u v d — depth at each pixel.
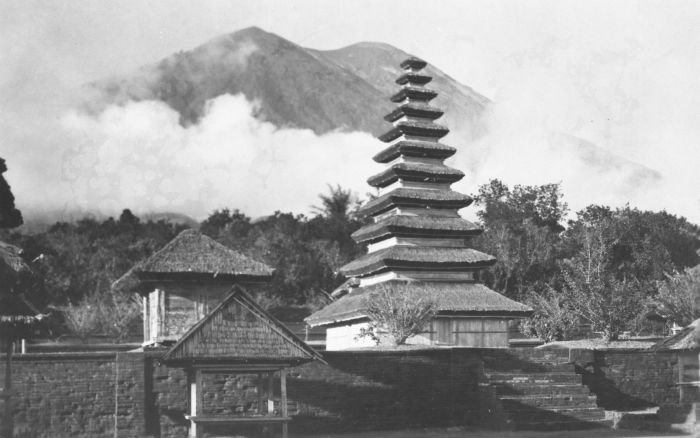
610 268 75.25
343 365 34.81
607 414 36.81
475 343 47.81
